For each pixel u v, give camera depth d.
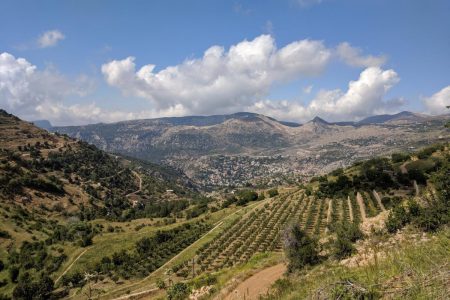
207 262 93.06
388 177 113.44
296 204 130.62
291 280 22.61
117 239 129.12
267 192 188.50
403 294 9.39
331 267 20.39
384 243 21.98
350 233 33.28
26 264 111.19
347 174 143.12
